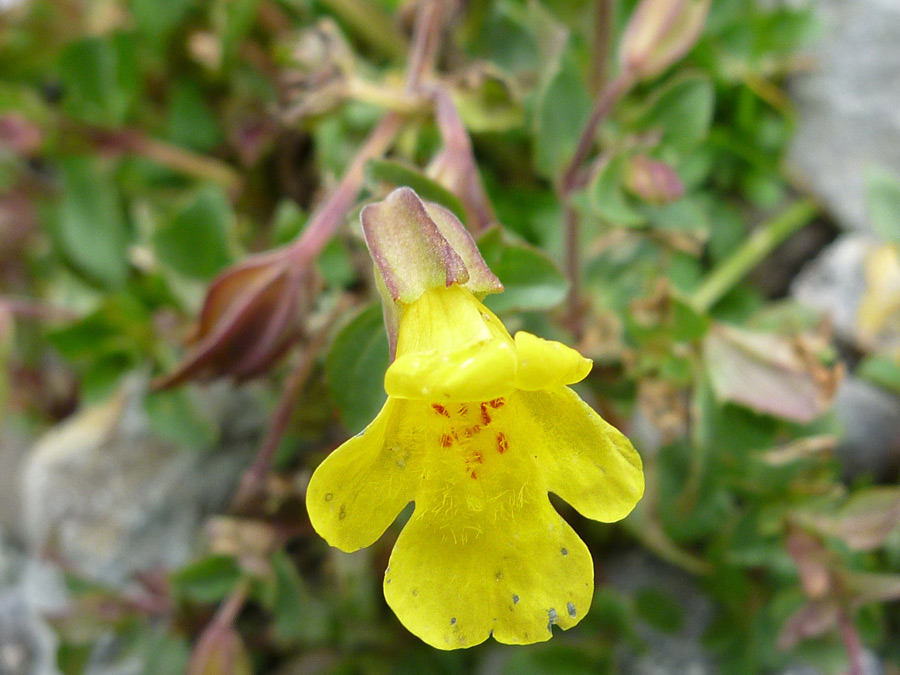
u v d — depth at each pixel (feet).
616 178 0.27
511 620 0.18
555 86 0.29
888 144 0.36
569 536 0.18
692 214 0.28
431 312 0.18
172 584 0.31
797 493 0.28
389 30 0.35
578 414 0.18
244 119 0.37
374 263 0.19
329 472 0.16
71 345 0.34
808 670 0.29
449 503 0.19
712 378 0.28
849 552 0.28
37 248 0.42
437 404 0.19
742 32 0.36
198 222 0.33
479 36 0.33
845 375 0.34
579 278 0.30
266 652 0.35
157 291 0.35
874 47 0.36
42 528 0.37
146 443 0.37
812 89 0.37
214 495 0.36
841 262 0.35
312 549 0.35
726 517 0.29
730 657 0.30
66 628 0.33
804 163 0.37
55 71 0.41
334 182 0.31
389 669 0.33
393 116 0.28
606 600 0.31
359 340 0.23
